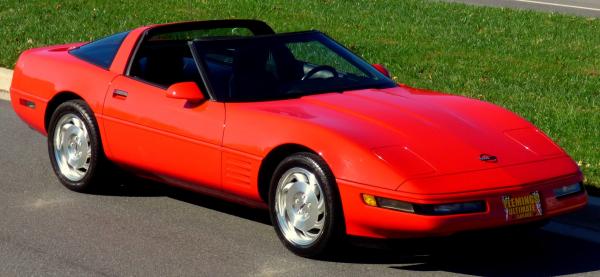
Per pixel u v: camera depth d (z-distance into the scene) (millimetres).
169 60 7953
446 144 6309
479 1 21672
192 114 7152
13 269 6273
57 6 17953
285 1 19203
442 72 13094
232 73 7273
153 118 7426
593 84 12477
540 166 6297
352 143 6168
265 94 7141
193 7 18234
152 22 16703
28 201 7926
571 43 15516
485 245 6871
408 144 6250
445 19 17562
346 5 18969
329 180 6191
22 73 8766
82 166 8180
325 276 6148
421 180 5926
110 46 8242
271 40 7598
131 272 6230
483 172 6078
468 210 5910
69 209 7715
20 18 16750
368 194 6004
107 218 7477
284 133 6484
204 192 7348
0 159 9289
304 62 7504
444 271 6285
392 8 18750
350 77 7496
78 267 6320
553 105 11172
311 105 6848
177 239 6945
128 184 8492
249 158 6695
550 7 21156
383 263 6422
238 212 7676
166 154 7375
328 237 6266
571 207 6355
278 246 6789
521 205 6059
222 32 8281
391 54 14242
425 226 5852
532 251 6762
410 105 6891
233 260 6473
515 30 16594
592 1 22859
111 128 7816
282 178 6516
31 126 8797
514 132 6676
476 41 15445
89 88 8039
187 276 6152
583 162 8562
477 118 6812
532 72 13211
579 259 6586
